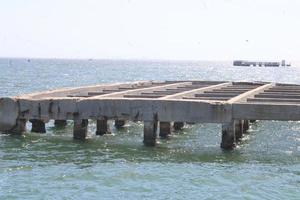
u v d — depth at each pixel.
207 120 21.72
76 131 24.12
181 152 22.17
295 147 24.44
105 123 26.81
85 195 15.55
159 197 15.43
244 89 34.28
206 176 18.00
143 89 30.58
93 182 17.06
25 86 74.06
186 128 30.56
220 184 17.00
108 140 24.78
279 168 19.45
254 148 23.78
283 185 16.97
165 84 38.91
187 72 161.25
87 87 32.69
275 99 25.92
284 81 107.44
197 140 25.78
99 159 20.47
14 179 17.23
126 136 26.38
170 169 18.94
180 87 36.28
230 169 19.12
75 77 108.38
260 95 29.19
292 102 25.08
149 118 22.31
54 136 25.34
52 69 162.38
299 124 34.75
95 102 22.73
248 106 21.38
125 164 19.64
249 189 16.44
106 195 15.59
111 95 25.34
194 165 19.69
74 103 22.95
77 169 18.73
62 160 20.19
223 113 21.61
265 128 32.28
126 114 22.45
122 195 15.62
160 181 17.28
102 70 163.12
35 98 24.16
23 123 24.44
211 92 31.30
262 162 20.50
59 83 84.25
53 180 17.20
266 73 165.38
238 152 22.44
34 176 17.67
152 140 22.97
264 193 16.02
